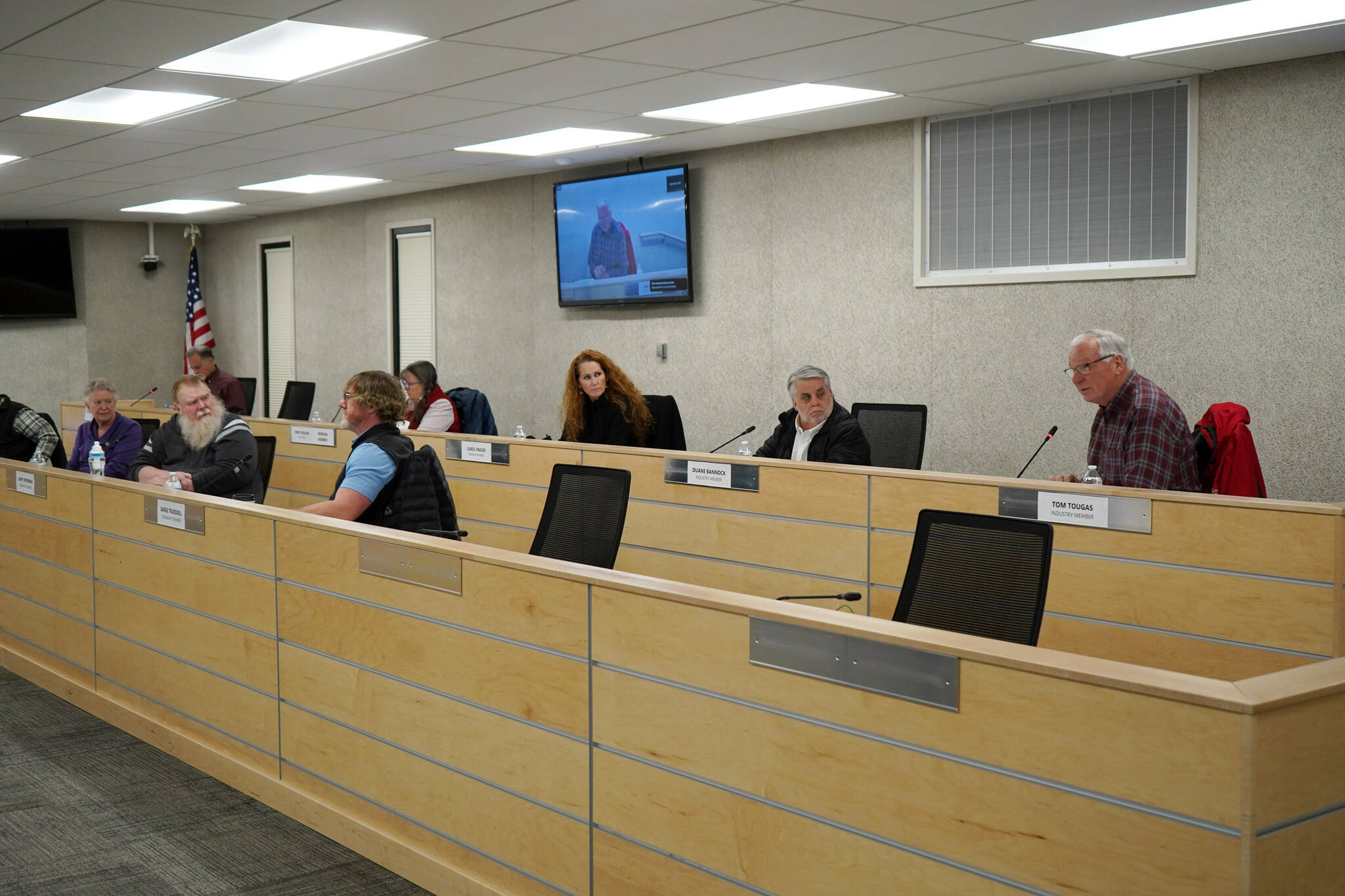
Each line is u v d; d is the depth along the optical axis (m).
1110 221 5.64
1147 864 1.54
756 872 2.06
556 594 2.41
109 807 3.32
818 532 4.04
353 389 3.54
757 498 4.23
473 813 2.66
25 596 4.68
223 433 4.91
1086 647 3.37
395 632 2.85
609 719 2.32
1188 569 3.16
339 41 4.64
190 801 3.37
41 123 6.27
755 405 7.29
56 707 4.31
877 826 1.87
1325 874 1.52
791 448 4.78
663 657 2.20
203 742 3.63
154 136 6.70
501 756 2.58
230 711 3.49
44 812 3.29
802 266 6.96
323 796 3.13
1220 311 5.27
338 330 10.74
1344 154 4.85
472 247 9.24
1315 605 2.94
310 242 10.95
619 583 2.27
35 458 6.45
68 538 4.32
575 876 2.42
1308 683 1.52
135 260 12.09
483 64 4.97
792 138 6.94
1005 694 1.69
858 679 1.88
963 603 2.59
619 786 2.31
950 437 6.32
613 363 5.52
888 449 5.46
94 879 2.87
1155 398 3.68
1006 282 6.01
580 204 8.05
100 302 11.91
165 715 3.81
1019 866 1.68
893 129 6.45
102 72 5.04
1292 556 2.98
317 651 3.11
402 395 3.63
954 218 6.25
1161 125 5.43
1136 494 3.25
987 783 1.72
